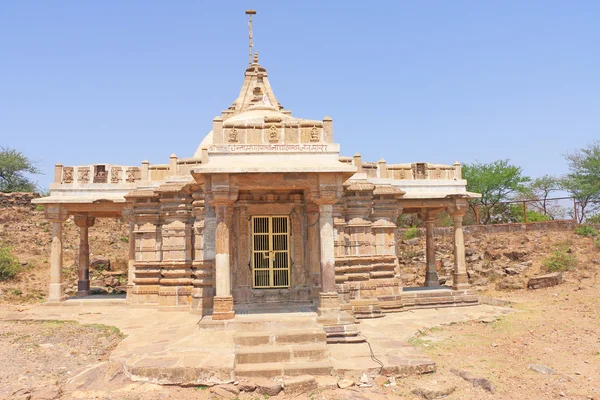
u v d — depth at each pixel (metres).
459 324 15.12
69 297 20.36
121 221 36.59
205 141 20.25
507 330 13.80
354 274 16.73
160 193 17.36
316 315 12.52
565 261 23.22
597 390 9.04
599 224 27.75
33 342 12.98
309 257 14.52
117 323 15.10
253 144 13.12
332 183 12.62
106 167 19.80
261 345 11.06
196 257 16.22
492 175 38.72
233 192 12.45
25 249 28.81
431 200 19.58
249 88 20.52
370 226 17.34
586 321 14.05
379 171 19.25
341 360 10.55
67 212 19.69
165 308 16.88
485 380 9.42
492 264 25.66
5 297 21.19
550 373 9.96
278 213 14.57
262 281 14.38
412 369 10.09
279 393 9.44
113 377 9.75
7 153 44.44
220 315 12.09
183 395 9.23
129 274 18.86
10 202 35.47
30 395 8.92
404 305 18.22
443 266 26.83
